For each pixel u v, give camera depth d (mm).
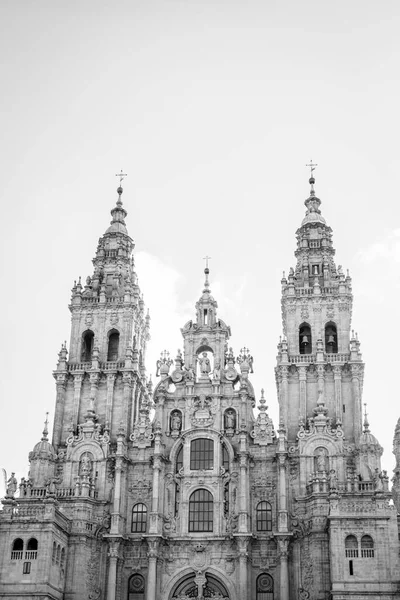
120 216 120250
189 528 94750
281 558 90062
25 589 83188
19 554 84688
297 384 101375
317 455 95500
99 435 99875
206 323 105938
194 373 102875
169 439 100188
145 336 115500
